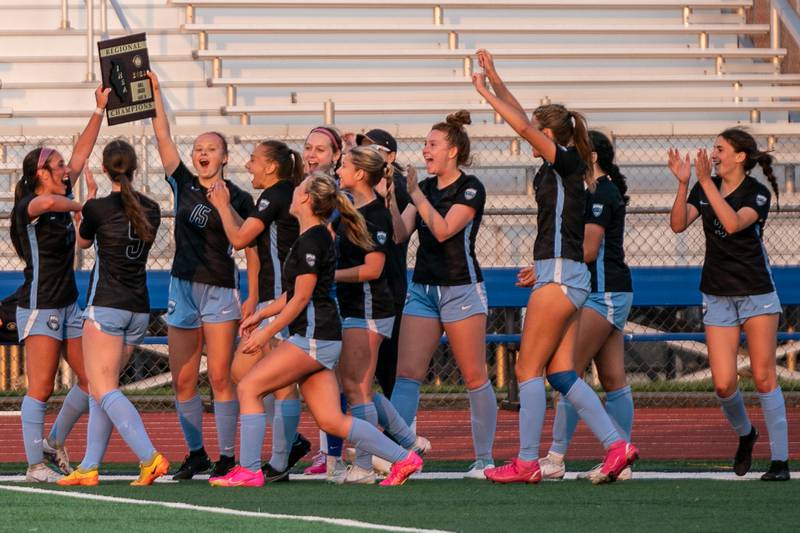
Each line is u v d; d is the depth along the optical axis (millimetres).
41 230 24312
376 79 58031
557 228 22781
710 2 62469
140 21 59219
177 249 24984
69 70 57500
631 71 61406
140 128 49625
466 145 24891
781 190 51625
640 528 17797
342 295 23938
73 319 24984
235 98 57344
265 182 24375
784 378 45844
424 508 19984
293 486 23453
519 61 60656
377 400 24500
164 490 22562
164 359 46344
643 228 48062
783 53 60781
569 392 23375
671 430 35938
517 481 23766
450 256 24719
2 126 54062
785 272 39812
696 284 39781
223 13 60094
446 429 36844
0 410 42469
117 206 23562
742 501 20984
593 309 24391
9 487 23141
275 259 24203
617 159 52844
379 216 23812
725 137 24672
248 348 21750
